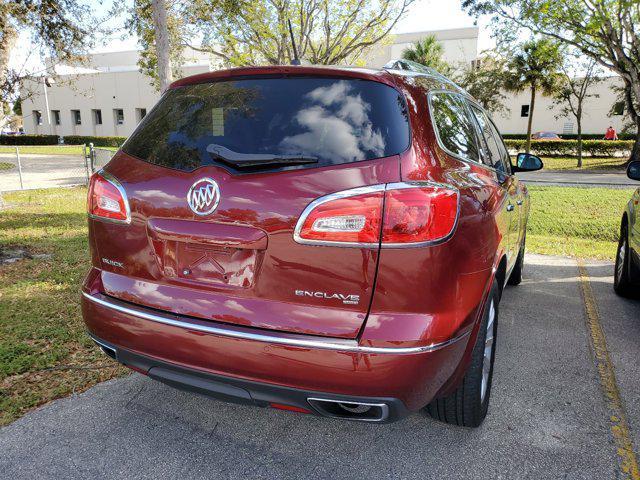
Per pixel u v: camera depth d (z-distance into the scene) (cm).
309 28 1405
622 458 243
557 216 1010
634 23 1875
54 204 1030
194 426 263
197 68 4000
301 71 221
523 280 565
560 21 1853
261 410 279
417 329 186
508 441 255
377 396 187
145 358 217
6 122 942
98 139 4672
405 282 186
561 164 2883
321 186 189
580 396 302
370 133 200
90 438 251
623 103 3284
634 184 1748
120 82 4962
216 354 200
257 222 195
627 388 313
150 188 219
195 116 227
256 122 213
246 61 1533
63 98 5206
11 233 719
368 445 250
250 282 201
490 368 271
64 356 334
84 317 239
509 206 311
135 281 226
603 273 603
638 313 454
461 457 241
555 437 259
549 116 4588
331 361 186
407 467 234
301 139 203
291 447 247
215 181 203
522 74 3077
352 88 212
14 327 373
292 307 195
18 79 900
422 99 227
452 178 212
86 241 669
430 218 186
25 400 280
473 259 208
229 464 234
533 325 420
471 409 246
